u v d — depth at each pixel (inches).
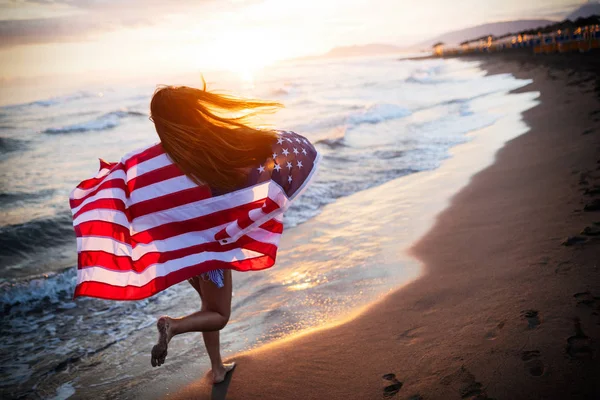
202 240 98.4
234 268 99.3
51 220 280.8
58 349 145.9
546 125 385.4
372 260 179.2
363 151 410.6
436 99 836.0
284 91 1253.7
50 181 388.5
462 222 200.7
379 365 104.5
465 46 4473.4
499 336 101.9
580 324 99.0
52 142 609.0
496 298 121.6
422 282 148.1
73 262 228.2
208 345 112.1
